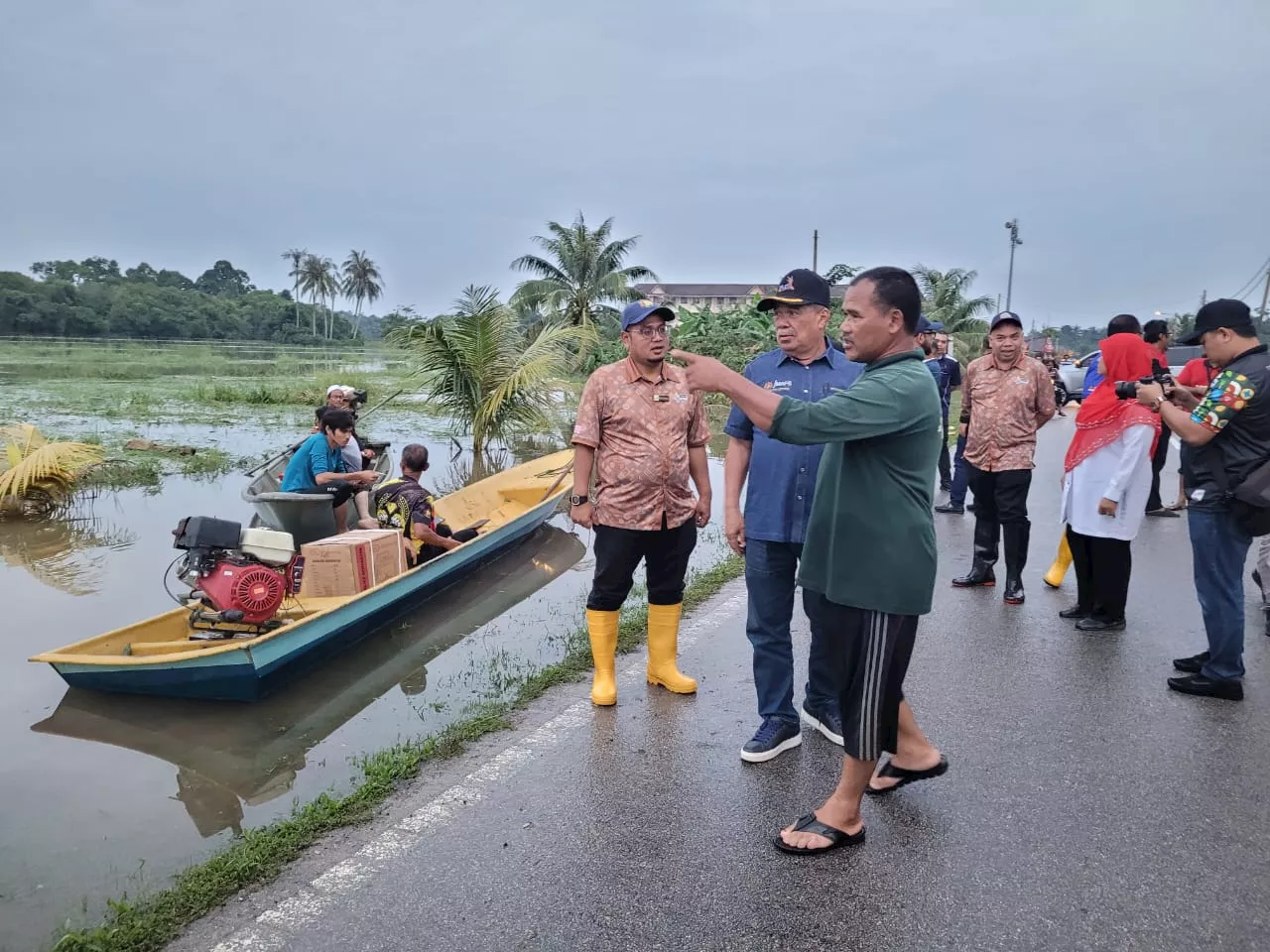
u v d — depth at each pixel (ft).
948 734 13.85
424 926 9.57
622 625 19.58
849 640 10.39
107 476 41.42
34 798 13.69
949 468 35.96
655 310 14.62
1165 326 25.64
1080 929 9.32
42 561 27.84
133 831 12.71
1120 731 13.92
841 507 10.28
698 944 9.21
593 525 15.43
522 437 59.82
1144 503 18.06
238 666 16.14
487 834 11.37
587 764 13.26
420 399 90.84
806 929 9.41
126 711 16.78
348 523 29.94
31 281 273.54
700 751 13.66
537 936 9.37
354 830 11.60
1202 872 10.26
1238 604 14.83
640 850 10.95
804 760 13.37
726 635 18.99
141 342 257.14
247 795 13.74
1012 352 20.31
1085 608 19.35
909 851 10.79
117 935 9.55
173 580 25.85
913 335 10.21
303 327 333.42
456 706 16.57
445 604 23.31
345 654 19.52
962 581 22.24
